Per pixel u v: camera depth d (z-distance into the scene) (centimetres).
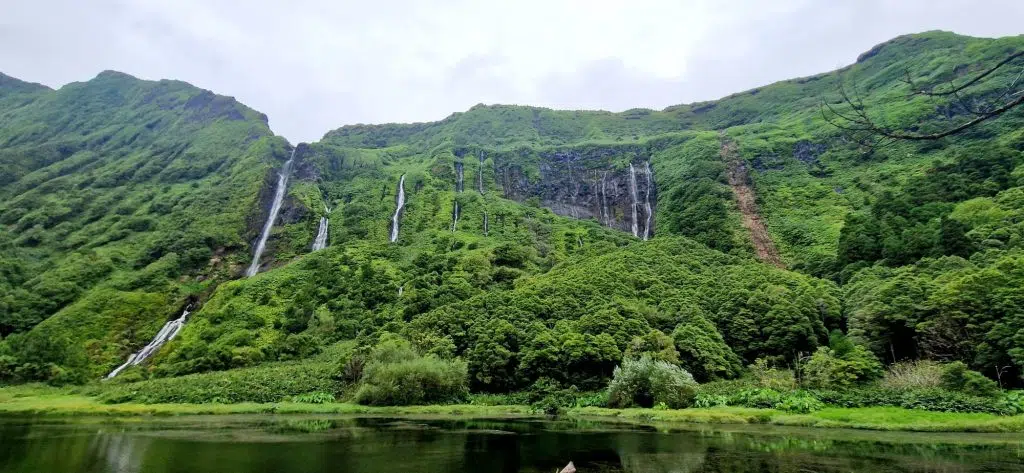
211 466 2803
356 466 2808
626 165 18012
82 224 14800
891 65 18975
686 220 12900
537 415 5291
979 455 2919
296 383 6656
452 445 3428
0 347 8075
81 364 7888
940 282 5916
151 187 17675
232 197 15562
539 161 19562
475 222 14338
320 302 9750
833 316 6862
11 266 11269
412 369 5991
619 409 5372
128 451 3228
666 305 7594
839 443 3372
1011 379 4822
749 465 2734
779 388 5297
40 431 4134
